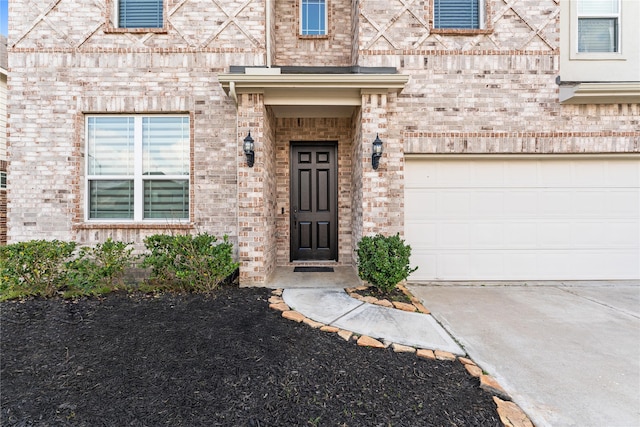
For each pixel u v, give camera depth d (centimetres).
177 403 231
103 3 537
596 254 579
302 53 639
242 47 550
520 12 554
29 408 226
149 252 534
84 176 545
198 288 463
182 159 557
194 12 546
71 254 478
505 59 554
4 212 652
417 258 575
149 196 560
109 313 381
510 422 217
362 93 511
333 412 224
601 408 235
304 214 660
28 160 529
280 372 269
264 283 507
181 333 333
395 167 552
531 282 574
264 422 214
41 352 296
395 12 554
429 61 553
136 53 539
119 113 546
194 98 545
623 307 444
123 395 240
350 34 641
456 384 258
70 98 533
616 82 545
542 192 578
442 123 552
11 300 419
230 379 259
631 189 576
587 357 306
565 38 570
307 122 638
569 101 545
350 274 578
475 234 577
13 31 529
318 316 383
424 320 381
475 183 575
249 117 504
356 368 277
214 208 549
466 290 525
